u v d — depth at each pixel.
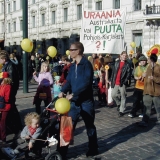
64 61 9.83
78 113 5.38
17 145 4.93
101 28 10.36
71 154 5.86
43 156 5.21
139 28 28.02
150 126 8.02
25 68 14.25
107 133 7.34
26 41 6.78
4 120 6.33
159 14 25.38
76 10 35.81
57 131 5.05
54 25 40.09
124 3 29.55
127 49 29.41
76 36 36.00
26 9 13.48
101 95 10.91
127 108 10.40
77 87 5.14
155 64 7.79
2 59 6.82
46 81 8.25
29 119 4.85
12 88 6.44
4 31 54.84
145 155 5.82
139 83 8.85
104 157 5.70
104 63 11.08
